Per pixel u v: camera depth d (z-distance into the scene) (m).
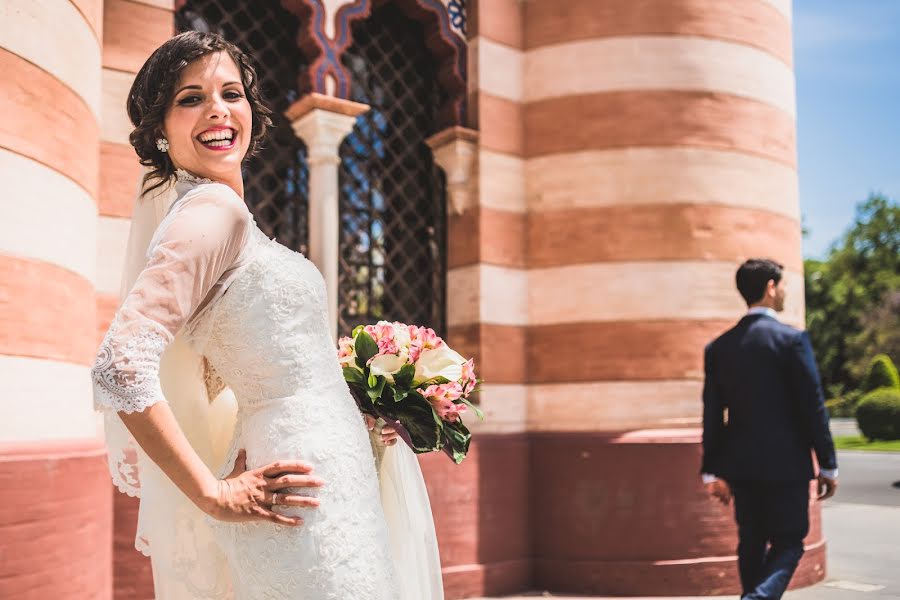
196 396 1.73
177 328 1.52
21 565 2.95
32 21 3.16
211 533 1.71
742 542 3.80
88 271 3.54
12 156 3.05
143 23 4.28
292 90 5.18
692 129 5.68
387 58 5.61
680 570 5.34
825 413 3.65
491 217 5.57
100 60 3.81
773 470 3.63
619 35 5.68
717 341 3.92
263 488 1.55
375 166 5.52
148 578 3.99
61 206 3.28
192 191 1.62
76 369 3.37
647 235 5.58
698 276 5.61
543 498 5.54
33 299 3.09
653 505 5.38
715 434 3.87
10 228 3.02
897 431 24.88
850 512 9.42
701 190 5.66
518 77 5.81
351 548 1.64
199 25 4.83
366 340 2.02
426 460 5.09
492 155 5.61
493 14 5.70
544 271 5.68
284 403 1.65
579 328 5.57
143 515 1.68
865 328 48.41
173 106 1.69
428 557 2.16
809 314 54.91
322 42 4.99
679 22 5.72
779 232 5.97
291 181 5.14
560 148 5.69
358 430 1.77
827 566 6.18
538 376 5.65
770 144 5.96
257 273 1.65
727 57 5.82
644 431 5.48
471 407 2.10
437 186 5.79
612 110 5.64
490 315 5.50
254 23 5.04
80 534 3.23
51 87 3.25
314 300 1.72
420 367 2.04
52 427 3.18
